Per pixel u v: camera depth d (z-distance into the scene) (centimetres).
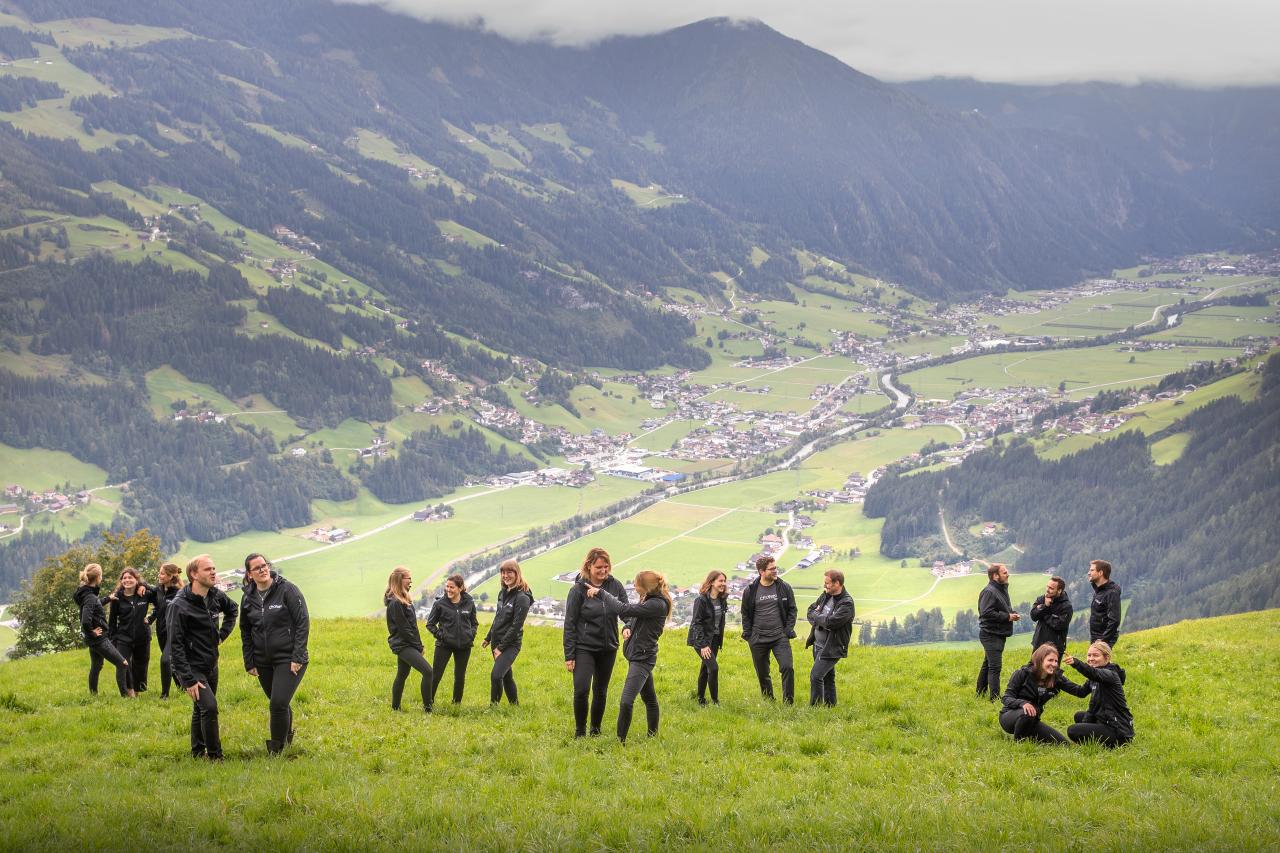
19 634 5791
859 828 1422
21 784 1669
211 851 1367
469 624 2378
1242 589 19562
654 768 1816
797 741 2016
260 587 1892
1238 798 1596
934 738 2062
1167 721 2200
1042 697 2031
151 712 2300
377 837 1415
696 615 2412
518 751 1914
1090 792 1644
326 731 2091
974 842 1368
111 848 1360
